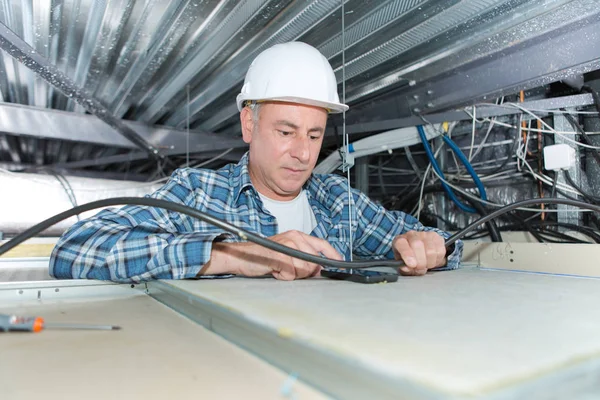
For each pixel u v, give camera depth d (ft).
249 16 3.92
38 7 4.00
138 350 1.24
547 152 4.28
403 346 0.96
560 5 3.29
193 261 2.39
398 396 0.78
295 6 3.75
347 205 4.23
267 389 0.96
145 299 2.13
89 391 0.94
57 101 6.59
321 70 3.28
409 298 1.60
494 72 4.28
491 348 0.95
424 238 2.84
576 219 4.48
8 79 5.72
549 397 0.79
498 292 1.77
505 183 5.24
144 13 4.00
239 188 3.76
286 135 3.35
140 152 8.26
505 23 3.65
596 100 4.04
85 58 4.96
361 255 4.47
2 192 6.36
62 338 1.35
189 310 1.69
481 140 5.50
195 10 3.92
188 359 1.16
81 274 2.50
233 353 1.22
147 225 2.70
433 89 5.01
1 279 3.27
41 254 4.75
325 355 0.94
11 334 1.39
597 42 3.44
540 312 1.34
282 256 2.33
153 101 6.26
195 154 8.09
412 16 3.73
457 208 5.85
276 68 3.26
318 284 2.06
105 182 7.04
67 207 6.69
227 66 4.96
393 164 7.18
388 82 5.05
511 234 4.97
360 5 3.64
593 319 1.24
